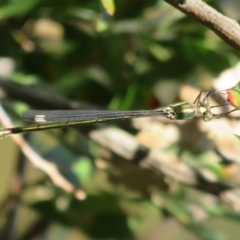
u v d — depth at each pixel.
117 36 0.27
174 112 0.23
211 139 0.27
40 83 0.27
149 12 0.27
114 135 0.27
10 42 0.27
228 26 0.19
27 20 0.27
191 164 0.27
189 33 0.27
